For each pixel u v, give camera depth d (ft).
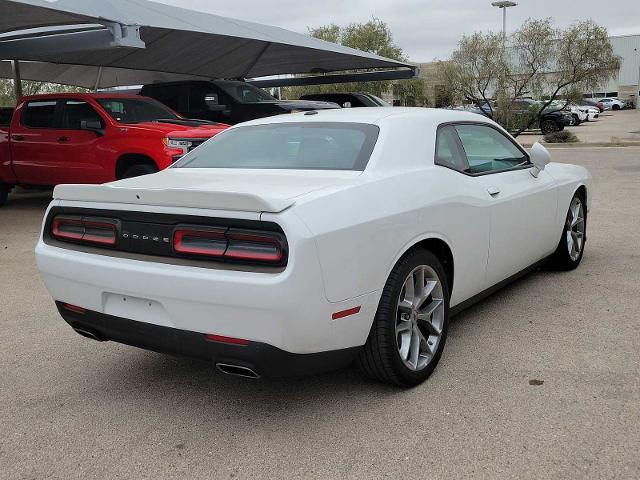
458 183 13.20
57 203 11.99
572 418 10.53
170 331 10.41
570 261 19.25
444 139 13.84
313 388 12.17
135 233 10.73
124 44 32.68
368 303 10.64
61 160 32.14
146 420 11.19
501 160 15.89
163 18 38.91
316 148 12.84
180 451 10.14
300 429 10.66
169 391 12.34
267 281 9.32
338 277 9.96
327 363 10.49
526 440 9.94
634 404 10.93
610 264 20.25
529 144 81.87
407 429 10.48
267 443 10.28
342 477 9.23
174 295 10.05
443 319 12.59
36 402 11.96
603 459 9.32
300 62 61.57
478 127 15.38
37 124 33.27
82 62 53.67
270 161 13.07
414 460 9.57
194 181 12.14
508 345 13.83
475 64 82.12
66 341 15.16
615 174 45.27
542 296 17.16
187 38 47.75
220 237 9.89
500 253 14.79
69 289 11.61
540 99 81.76
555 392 11.50
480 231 13.73
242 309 9.53
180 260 10.19
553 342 13.91
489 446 9.82
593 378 12.02
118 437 10.64
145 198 10.50
